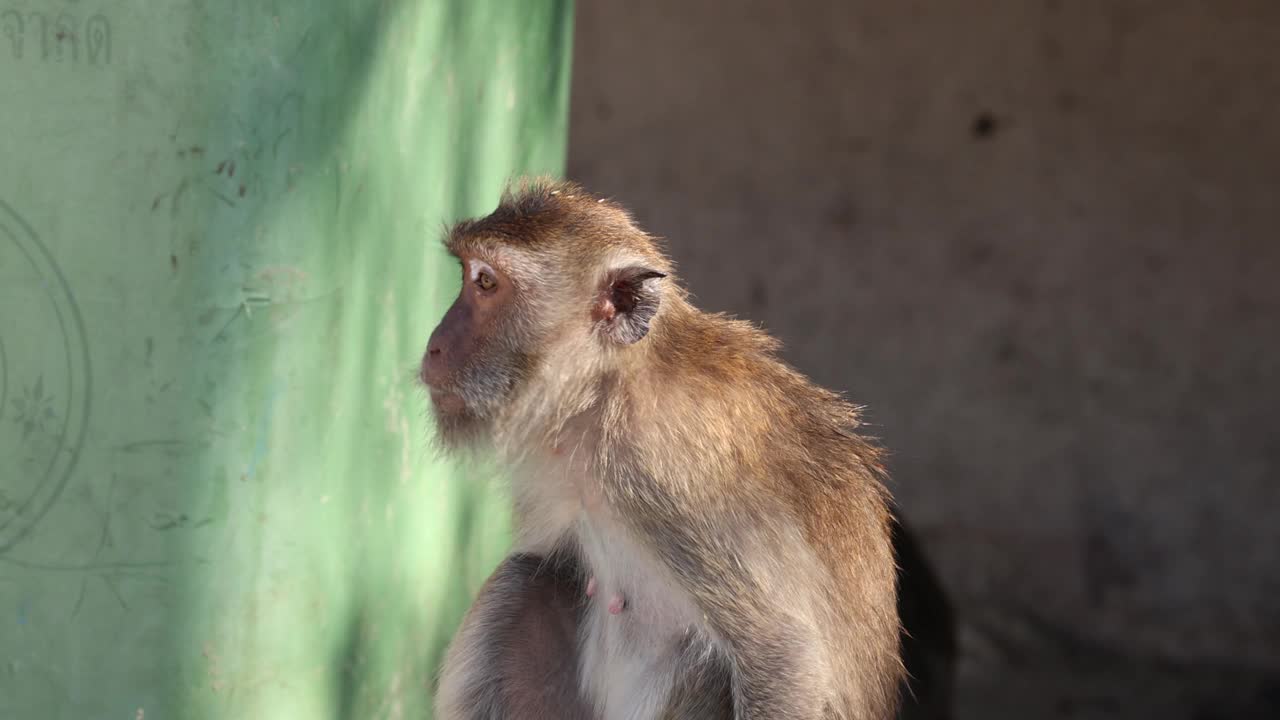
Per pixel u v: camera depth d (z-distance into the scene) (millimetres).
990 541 12281
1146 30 11609
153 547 4211
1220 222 11609
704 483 4695
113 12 4004
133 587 4219
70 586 4223
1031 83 11930
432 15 4809
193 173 4074
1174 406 11820
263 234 4207
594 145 12766
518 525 5180
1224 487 11719
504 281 4695
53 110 4039
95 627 4234
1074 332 12039
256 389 4273
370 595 4840
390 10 4566
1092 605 11984
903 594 10359
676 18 12469
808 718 4641
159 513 4203
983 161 12125
